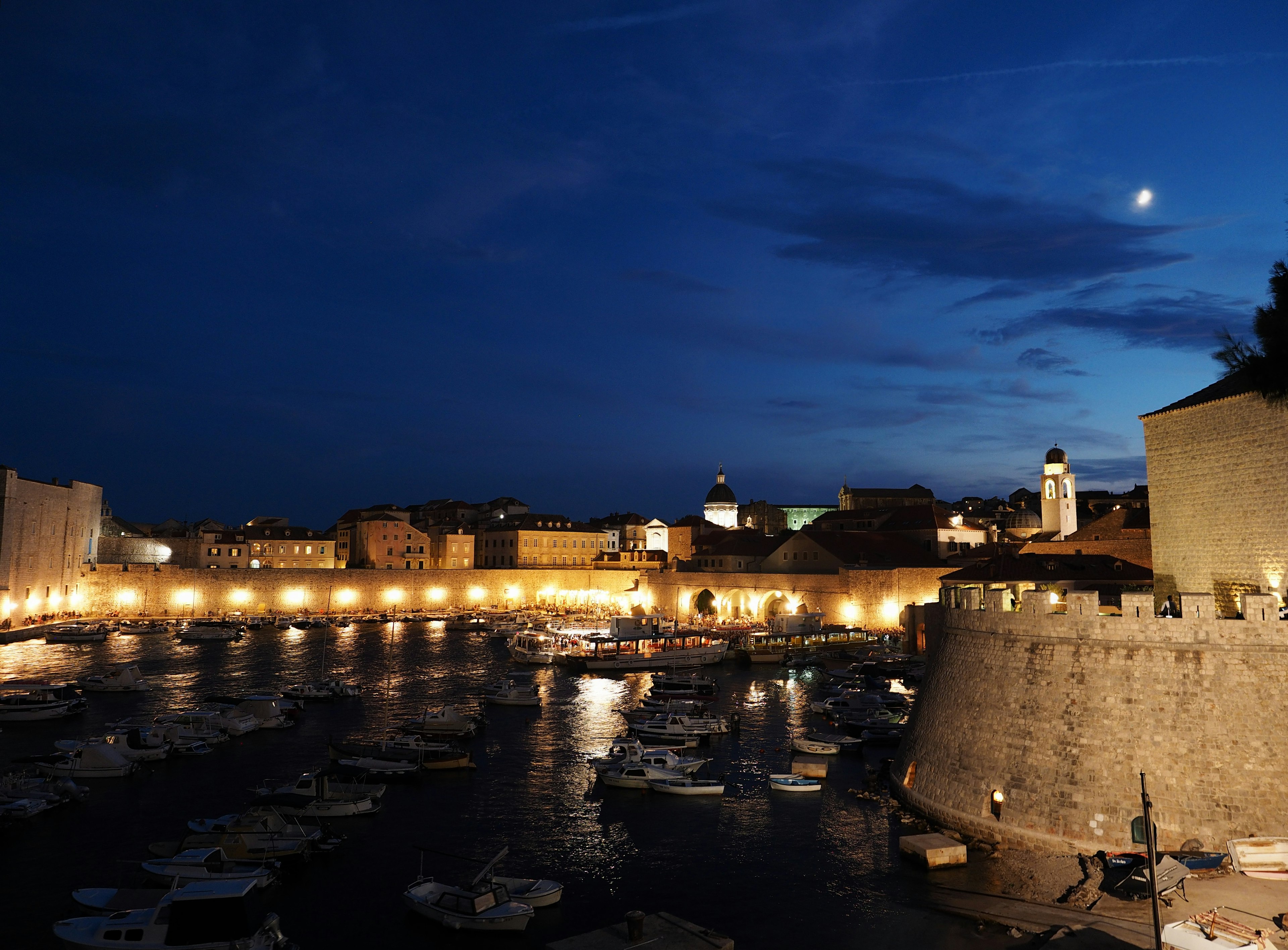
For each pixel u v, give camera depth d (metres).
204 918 32.47
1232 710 35.28
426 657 111.56
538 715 76.94
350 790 50.56
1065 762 37.31
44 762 56.47
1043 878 36.00
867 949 32.56
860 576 124.50
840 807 49.19
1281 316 38.97
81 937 32.47
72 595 142.62
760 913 36.19
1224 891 31.91
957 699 43.50
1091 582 94.69
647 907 37.28
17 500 123.69
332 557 191.62
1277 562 42.88
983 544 149.12
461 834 46.25
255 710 70.31
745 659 108.12
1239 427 45.16
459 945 34.44
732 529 184.12
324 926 35.97
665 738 65.38
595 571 184.88
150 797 51.84
